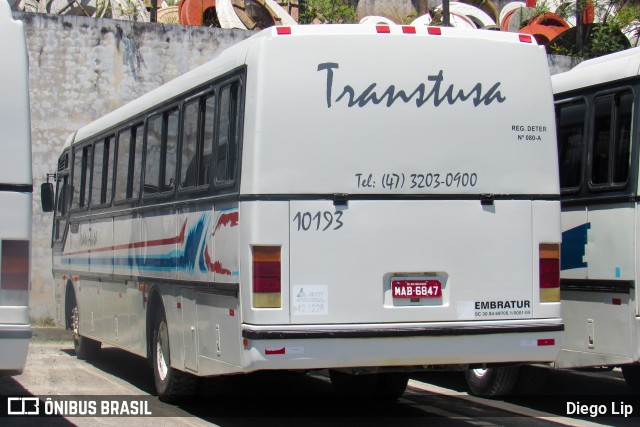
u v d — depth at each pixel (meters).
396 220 7.70
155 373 10.19
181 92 9.47
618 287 8.91
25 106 7.13
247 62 7.75
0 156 7.05
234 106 8.02
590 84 9.55
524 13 26.59
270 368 7.37
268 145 7.50
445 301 7.78
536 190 8.08
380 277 7.64
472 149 7.91
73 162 14.37
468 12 26.50
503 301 7.92
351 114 7.67
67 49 16.89
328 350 7.46
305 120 7.58
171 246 9.52
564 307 9.70
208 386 10.06
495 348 7.83
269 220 7.45
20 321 7.01
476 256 7.87
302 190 7.53
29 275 7.08
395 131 7.74
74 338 14.36
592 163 9.40
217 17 22.25
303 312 7.47
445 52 7.91
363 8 28.19
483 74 8.00
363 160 7.66
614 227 8.99
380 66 7.76
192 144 9.06
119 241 11.57
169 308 9.62
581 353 9.42
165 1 26.73
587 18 24.58
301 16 23.06
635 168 8.76
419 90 7.82
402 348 7.61
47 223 16.88
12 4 18.36
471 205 7.89
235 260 7.73
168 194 9.67
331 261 7.55
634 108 8.89
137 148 11.02
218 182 8.22
